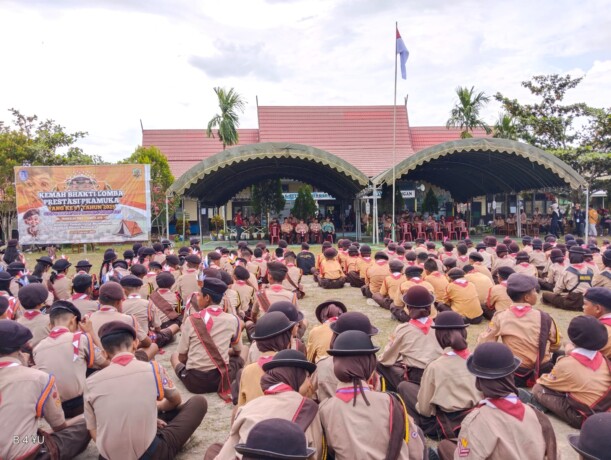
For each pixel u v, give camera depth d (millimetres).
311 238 27562
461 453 3188
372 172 35562
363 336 3289
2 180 25188
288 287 11062
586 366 4625
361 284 13469
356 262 13453
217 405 5645
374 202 23125
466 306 8664
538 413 3176
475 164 28422
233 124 28188
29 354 5676
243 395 3850
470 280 9328
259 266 11727
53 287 9055
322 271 13492
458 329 4250
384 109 39750
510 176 28781
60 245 25469
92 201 21984
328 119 39250
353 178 22578
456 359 4227
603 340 4625
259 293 7266
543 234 30219
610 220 28484
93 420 3818
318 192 37500
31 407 3785
